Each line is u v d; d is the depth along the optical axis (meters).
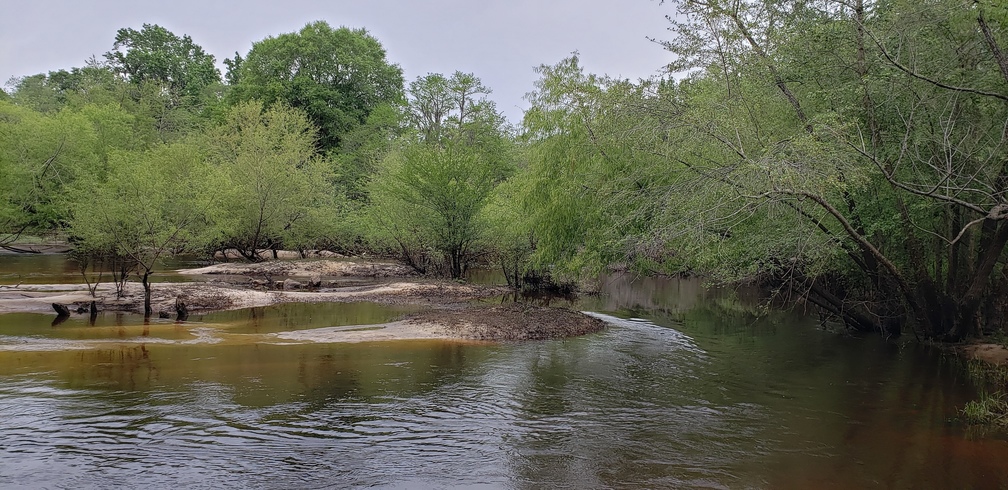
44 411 10.07
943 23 12.68
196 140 44.62
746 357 15.59
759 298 28.42
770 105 14.83
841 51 13.94
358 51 61.03
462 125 52.38
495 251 33.16
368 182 41.78
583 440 9.44
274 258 41.97
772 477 8.19
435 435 9.52
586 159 18.95
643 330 19.56
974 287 15.54
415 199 31.56
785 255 15.14
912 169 13.89
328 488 7.60
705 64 14.84
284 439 9.16
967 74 12.77
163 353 14.35
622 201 17.08
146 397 10.95
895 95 13.13
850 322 19.75
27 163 39.03
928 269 17.69
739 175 11.88
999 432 10.02
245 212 38.09
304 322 19.23
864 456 8.95
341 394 11.53
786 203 13.24
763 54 14.57
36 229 42.47
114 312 20.45
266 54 58.00
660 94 15.34
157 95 55.72
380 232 35.12
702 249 14.51
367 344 16.02
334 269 35.97
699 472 8.30
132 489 7.42
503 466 8.40
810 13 14.71
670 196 13.73
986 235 15.66
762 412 10.95
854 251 15.97
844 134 12.27
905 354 16.06
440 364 14.12
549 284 30.12
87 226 22.84
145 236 23.19
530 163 22.17
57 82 85.06
